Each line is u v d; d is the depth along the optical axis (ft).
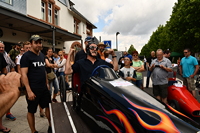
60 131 6.87
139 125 5.16
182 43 69.05
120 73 14.30
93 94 7.48
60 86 13.58
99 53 15.46
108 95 6.68
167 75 13.79
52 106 10.18
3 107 3.29
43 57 10.30
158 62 14.12
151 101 6.42
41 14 42.83
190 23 59.31
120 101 6.17
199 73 31.14
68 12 55.52
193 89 16.74
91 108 7.43
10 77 3.75
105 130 6.23
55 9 48.39
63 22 52.19
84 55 14.69
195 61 16.44
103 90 7.05
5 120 12.07
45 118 12.69
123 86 7.32
